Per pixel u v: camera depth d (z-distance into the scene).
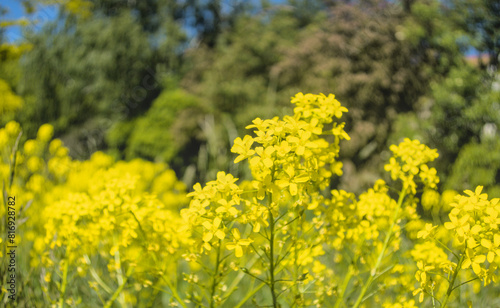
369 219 2.10
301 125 1.68
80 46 24.95
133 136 27.11
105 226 2.09
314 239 2.04
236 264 1.80
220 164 6.44
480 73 19.36
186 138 26.36
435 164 17.91
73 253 2.27
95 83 25.56
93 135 27.31
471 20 19.86
